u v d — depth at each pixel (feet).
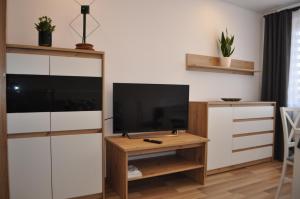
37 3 7.38
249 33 12.55
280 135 11.63
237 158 10.17
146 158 9.40
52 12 7.61
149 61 9.46
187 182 8.79
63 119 6.65
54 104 6.54
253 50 12.81
